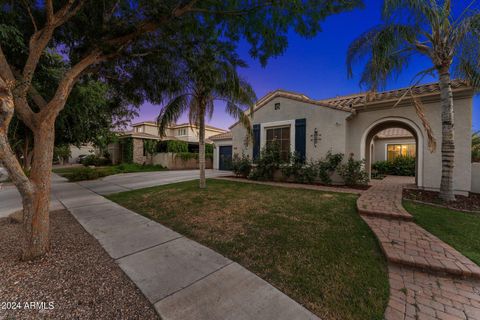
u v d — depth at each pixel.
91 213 5.56
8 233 4.14
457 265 2.82
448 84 5.93
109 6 3.95
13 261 3.04
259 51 4.78
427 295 2.43
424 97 7.70
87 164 24.14
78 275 2.73
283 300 2.29
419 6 5.24
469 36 5.28
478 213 4.95
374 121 9.02
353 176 8.80
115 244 3.66
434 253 3.14
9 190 9.44
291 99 10.78
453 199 5.93
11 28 3.29
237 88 7.34
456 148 7.21
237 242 3.72
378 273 2.81
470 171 7.01
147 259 3.15
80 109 8.27
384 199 6.08
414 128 8.14
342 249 3.42
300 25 4.16
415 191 7.41
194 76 6.12
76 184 10.96
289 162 10.49
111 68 5.27
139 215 5.36
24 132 10.25
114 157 24.80
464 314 2.14
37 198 3.15
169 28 4.38
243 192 7.75
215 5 4.01
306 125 10.27
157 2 3.46
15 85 2.94
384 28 6.09
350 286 2.54
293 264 3.00
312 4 3.78
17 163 2.94
